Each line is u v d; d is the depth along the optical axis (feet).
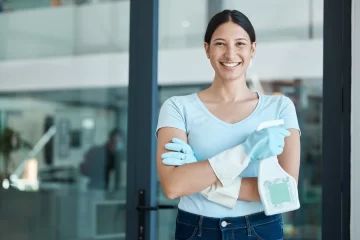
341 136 7.00
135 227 7.74
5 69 10.79
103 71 9.25
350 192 6.89
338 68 7.06
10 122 10.68
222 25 4.99
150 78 7.84
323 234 7.04
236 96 5.10
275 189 4.61
